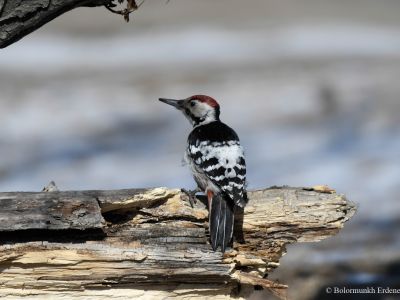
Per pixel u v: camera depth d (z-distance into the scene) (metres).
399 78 23.22
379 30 28.91
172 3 30.67
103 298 7.80
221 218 8.03
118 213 7.89
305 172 16.17
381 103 20.98
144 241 7.82
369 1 32.66
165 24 28.52
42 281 7.66
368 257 12.04
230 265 7.91
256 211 8.33
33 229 7.52
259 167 16.50
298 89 21.98
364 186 15.41
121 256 7.70
